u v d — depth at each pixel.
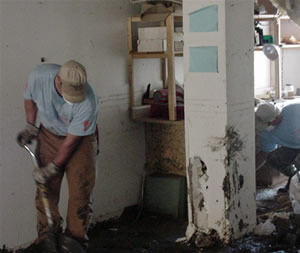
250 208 4.80
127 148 5.45
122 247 4.70
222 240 4.57
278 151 5.68
